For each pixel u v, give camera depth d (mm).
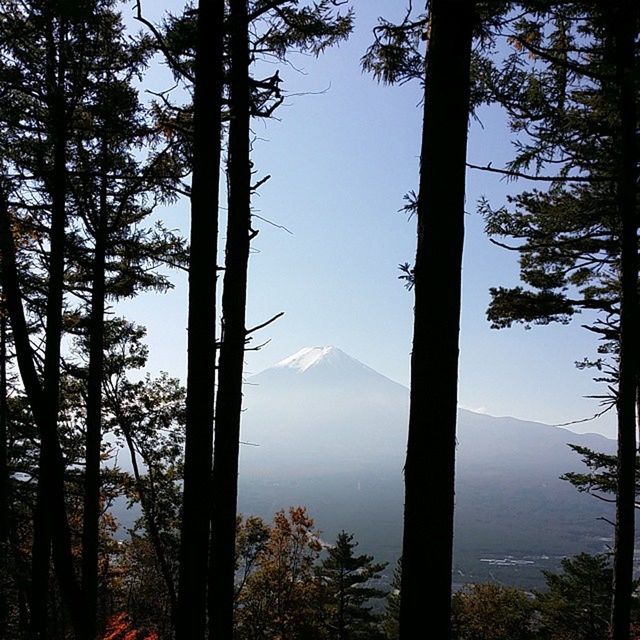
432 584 3195
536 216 8438
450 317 3342
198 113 4312
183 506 4195
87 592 7973
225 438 4820
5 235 5578
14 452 10680
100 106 6492
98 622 11945
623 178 6656
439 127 3432
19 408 10367
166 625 16656
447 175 3398
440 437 3268
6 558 7773
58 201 6402
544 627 27719
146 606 18281
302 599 20625
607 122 6828
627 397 6785
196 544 4148
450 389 3309
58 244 6352
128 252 8773
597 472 10125
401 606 3279
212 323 4262
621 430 6812
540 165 6734
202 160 4262
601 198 7648
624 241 6852
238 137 4973
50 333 6125
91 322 8492
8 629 7246
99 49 6676
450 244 3367
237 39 4957
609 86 6582
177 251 8898
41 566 6207
